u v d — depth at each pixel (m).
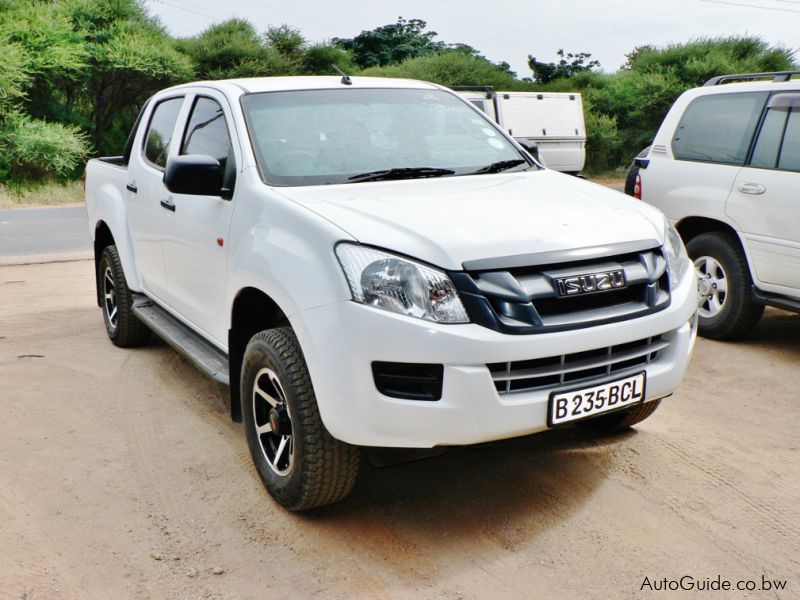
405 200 3.34
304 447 3.06
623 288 3.04
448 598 2.74
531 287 2.87
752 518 3.26
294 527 3.23
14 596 2.76
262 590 2.80
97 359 5.50
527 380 2.91
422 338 2.76
